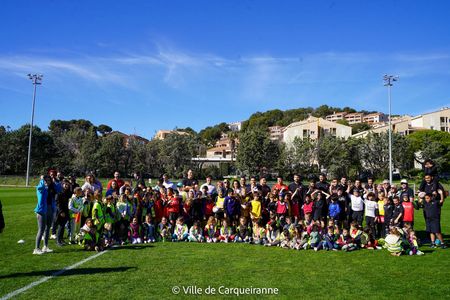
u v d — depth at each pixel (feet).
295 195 49.75
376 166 237.66
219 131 594.24
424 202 43.75
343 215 47.57
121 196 45.55
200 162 282.36
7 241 43.11
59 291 25.00
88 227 40.01
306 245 41.70
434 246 42.68
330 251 40.42
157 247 42.09
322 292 25.41
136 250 40.06
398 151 231.91
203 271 30.71
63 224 42.34
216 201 52.80
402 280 28.48
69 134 304.71
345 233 42.55
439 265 33.65
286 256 37.47
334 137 247.09
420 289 26.21
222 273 30.12
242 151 241.96
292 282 27.76
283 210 47.57
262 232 45.19
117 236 44.93
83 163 260.42
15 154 254.68
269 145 240.32
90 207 45.14
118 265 32.60
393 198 46.09
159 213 49.08
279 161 235.81
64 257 35.78
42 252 37.35
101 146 265.13
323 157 235.20
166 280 27.86
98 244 39.73
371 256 37.81
